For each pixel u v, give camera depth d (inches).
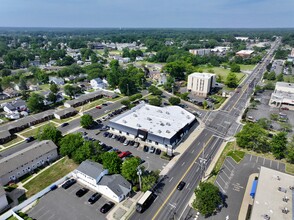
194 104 5103.3
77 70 7751.0
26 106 4849.9
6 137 3518.7
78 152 2785.4
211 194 2005.4
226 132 3695.9
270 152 3048.7
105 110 4724.4
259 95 5649.6
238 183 2463.1
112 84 6373.0
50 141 3041.3
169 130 3412.9
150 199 2237.9
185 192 2351.1
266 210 1843.0
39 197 2306.8
